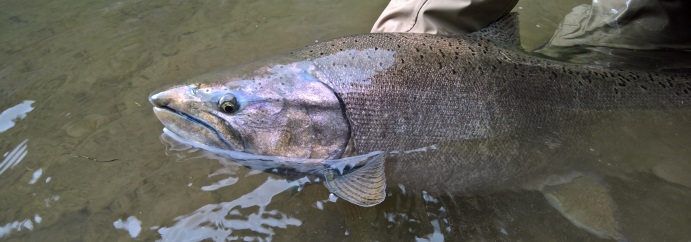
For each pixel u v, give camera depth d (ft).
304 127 1.73
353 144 1.76
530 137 1.83
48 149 2.08
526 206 1.85
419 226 1.78
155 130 2.16
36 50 2.79
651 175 1.89
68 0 3.35
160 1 3.27
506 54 1.92
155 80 2.49
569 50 2.43
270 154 1.76
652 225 1.75
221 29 2.92
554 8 3.08
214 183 1.89
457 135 1.79
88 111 2.29
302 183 1.89
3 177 1.95
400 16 2.39
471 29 2.25
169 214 1.79
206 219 1.77
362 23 2.93
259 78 1.74
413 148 1.79
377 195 1.68
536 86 1.86
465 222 1.80
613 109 1.91
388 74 1.76
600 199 1.83
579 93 1.89
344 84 1.74
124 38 2.87
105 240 1.71
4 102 2.36
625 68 2.05
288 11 3.07
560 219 1.80
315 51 1.84
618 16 2.58
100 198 1.86
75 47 2.80
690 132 1.95
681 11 2.42
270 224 1.76
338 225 1.77
